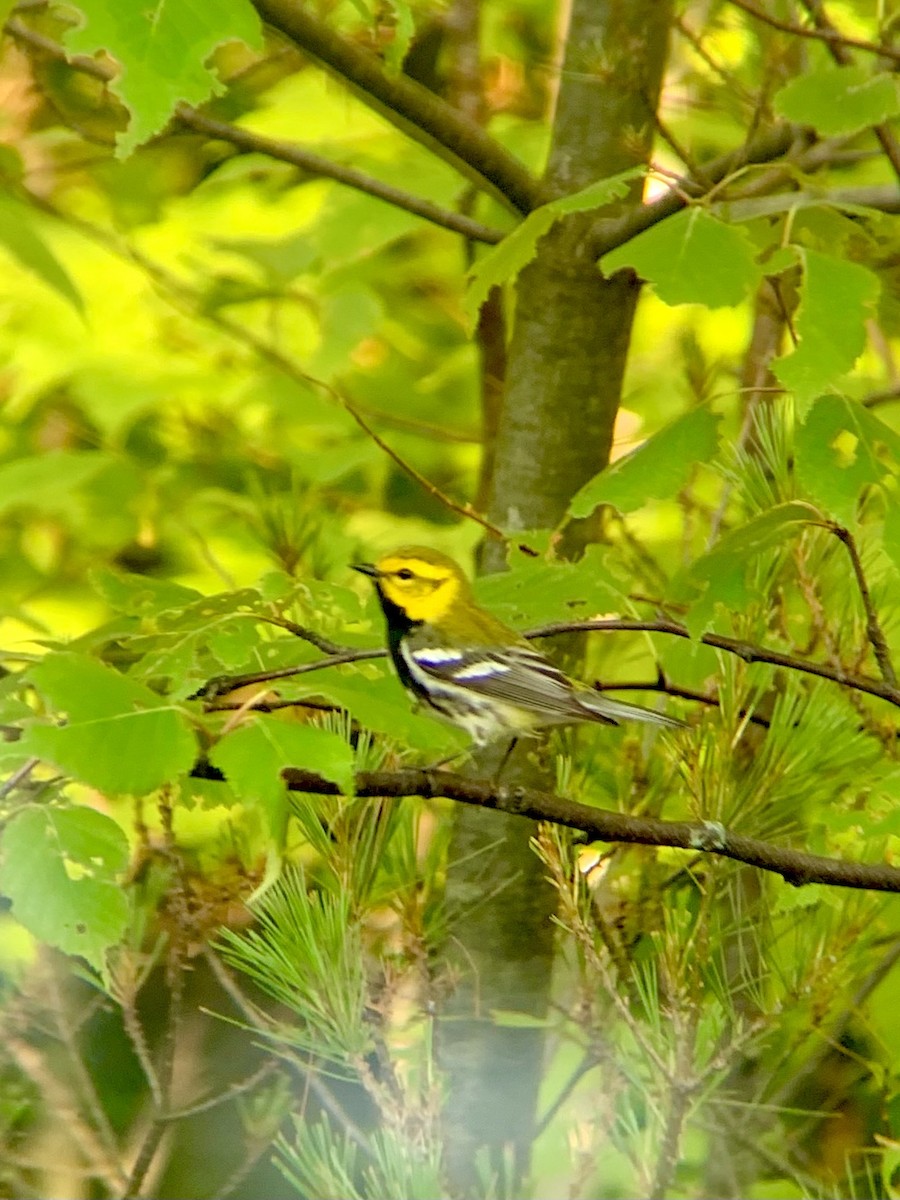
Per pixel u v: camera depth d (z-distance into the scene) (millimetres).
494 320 13914
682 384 13992
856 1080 9875
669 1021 6852
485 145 10609
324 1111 7355
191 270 15688
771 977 7633
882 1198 8555
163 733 5410
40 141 15500
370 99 10828
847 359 6586
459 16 13758
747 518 8391
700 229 6918
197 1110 9039
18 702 6051
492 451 13969
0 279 15461
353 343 13812
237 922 9258
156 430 15453
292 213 15914
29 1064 9789
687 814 8578
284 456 14102
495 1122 9211
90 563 14625
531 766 10727
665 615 8781
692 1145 9125
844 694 8406
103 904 5453
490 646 9477
